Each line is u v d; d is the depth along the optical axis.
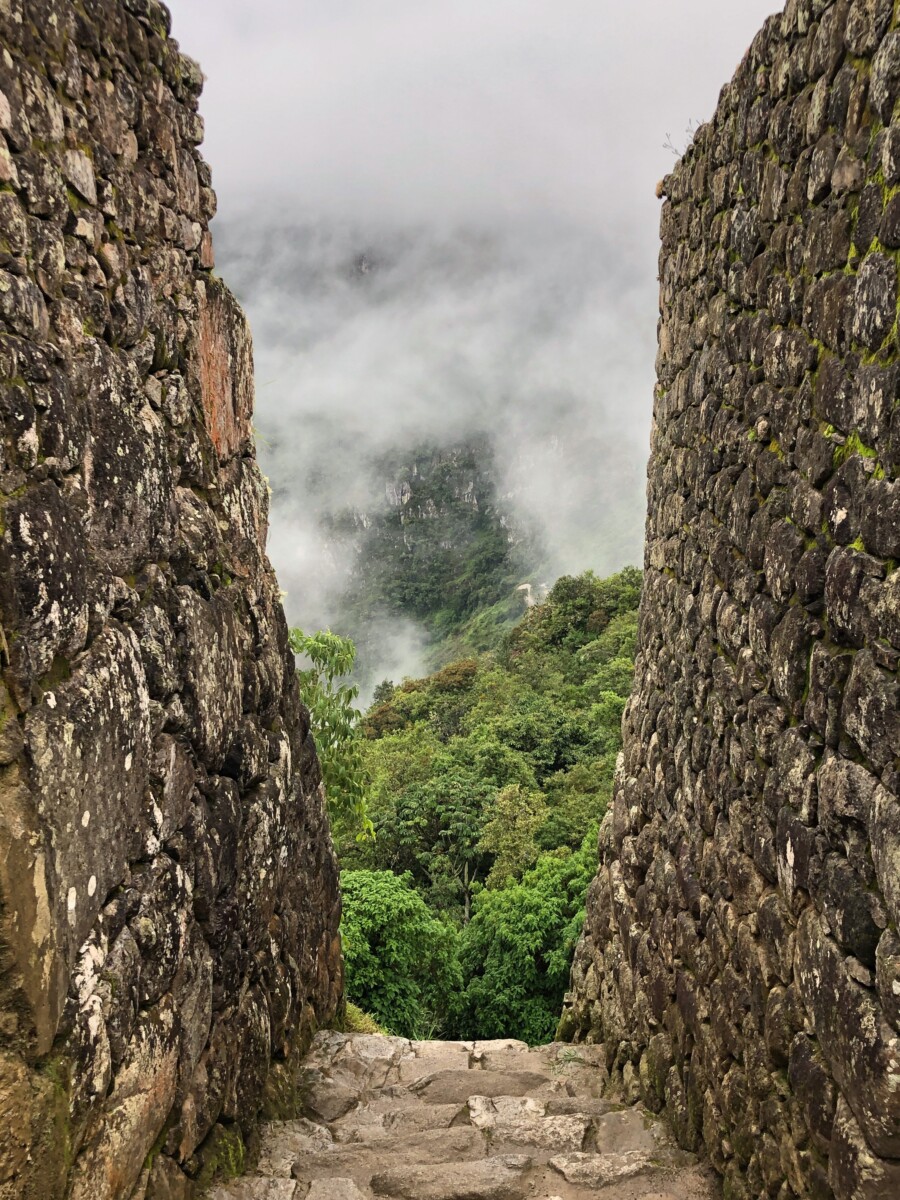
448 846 25.16
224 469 4.63
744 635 3.90
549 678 39.44
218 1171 3.77
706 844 4.36
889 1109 2.31
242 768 4.37
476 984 14.95
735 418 4.26
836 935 2.70
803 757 3.06
